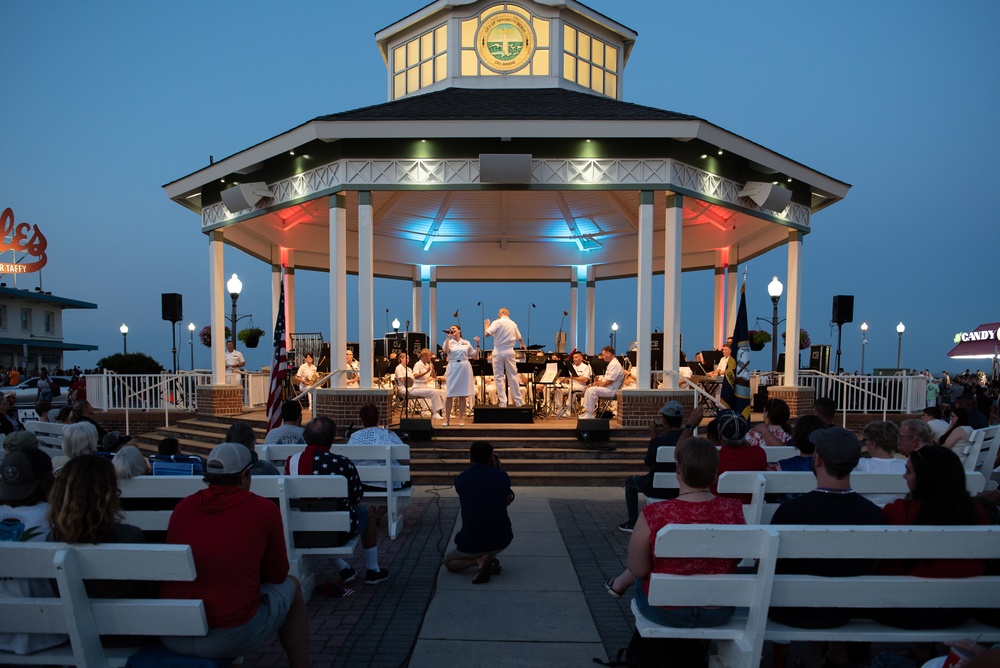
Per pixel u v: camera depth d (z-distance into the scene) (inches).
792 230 546.6
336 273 444.1
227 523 117.2
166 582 116.8
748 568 156.1
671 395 427.8
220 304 546.9
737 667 119.3
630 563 128.2
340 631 169.8
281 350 358.0
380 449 253.9
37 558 106.7
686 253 762.8
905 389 581.3
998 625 124.3
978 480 183.8
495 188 438.9
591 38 644.1
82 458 111.3
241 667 148.5
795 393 528.1
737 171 490.6
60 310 1636.3
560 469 383.2
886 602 115.6
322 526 183.2
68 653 114.0
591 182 438.6
